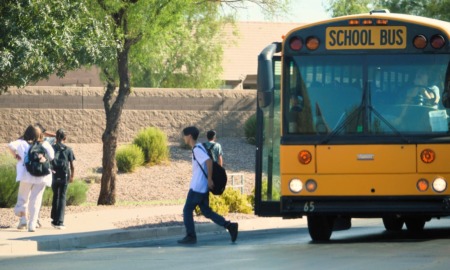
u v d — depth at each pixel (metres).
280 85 23.72
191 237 26.09
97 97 62.31
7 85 31.52
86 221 31.77
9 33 28.83
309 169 22.97
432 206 22.61
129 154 57.06
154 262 20.88
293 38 23.48
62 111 61.88
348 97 23.08
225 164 59.88
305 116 23.19
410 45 23.08
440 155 22.53
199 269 19.16
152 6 38.66
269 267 19.12
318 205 22.95
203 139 63.84
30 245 24.92
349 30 23.30
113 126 41.62
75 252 24.34
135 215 34.50
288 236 28.33
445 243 23.62
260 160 24.44
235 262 20.31
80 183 42.88
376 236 27.34
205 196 25.95
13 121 61.22
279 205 24.30
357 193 22.77
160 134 59.50
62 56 30.80
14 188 38.69
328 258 20.45
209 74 76.88
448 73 22.83
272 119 24.30
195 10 43.03
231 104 64.38
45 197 39.69
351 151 22.78
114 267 20.05
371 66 23.11
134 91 63.16
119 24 38.72
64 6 30.02
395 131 22.73
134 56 41.59
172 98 63.66
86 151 60.47
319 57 23.36
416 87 22.92
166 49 70.00
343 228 26.78
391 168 22.67
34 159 27.89
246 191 52.91
